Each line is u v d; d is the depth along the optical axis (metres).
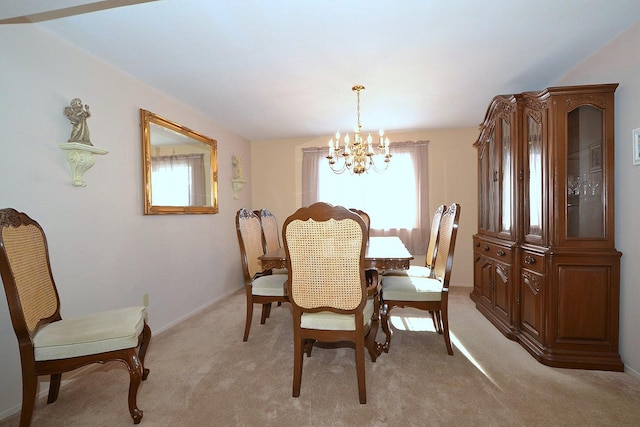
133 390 1.50
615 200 1.98
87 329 1.49
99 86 2.19
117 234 2.33
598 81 2.15
